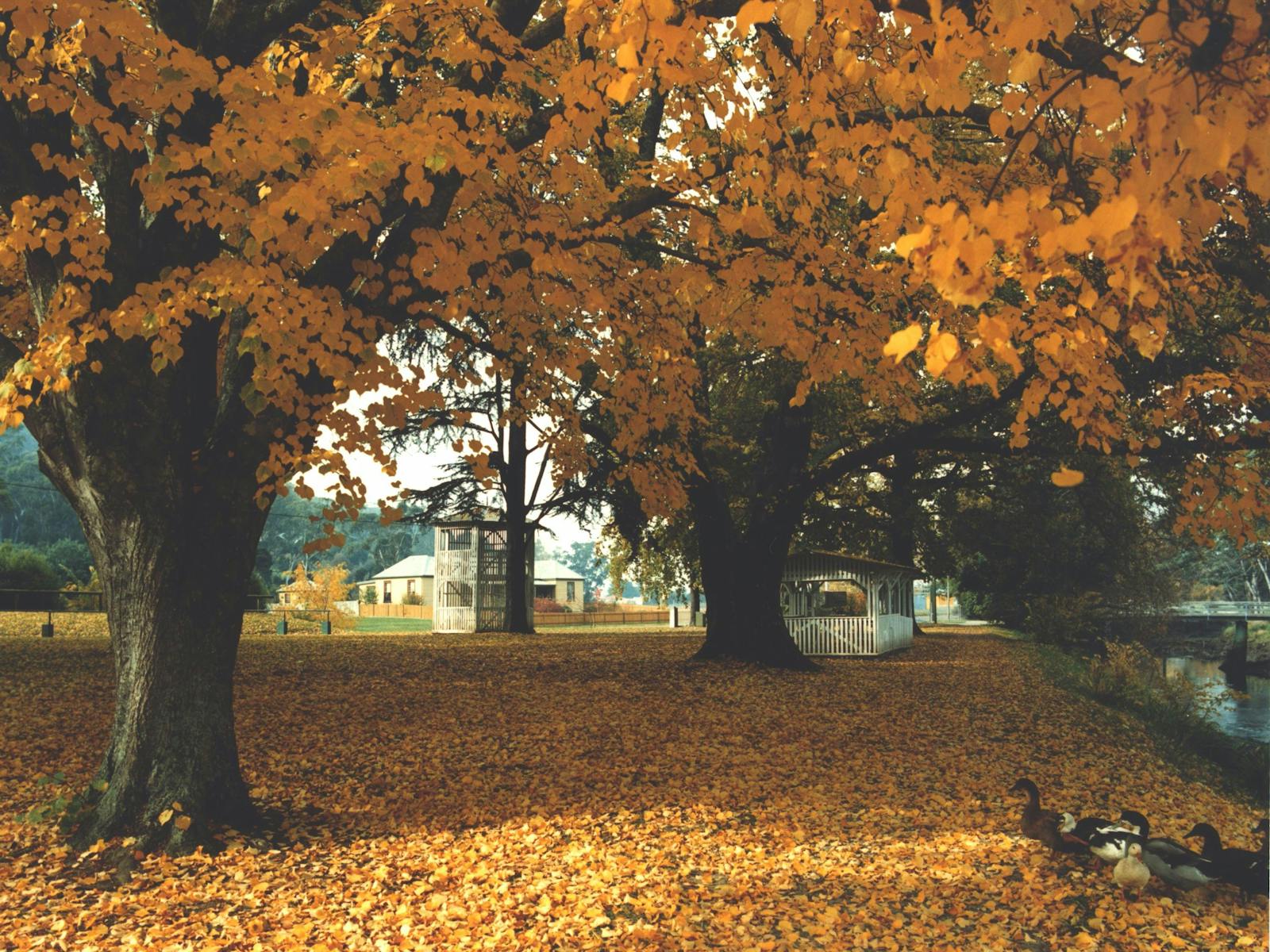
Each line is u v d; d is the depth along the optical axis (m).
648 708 14.31
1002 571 37.34
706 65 5.75
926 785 9.89
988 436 18.70
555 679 17.22
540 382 9.77
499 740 11.91
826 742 12.05
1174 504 22.69
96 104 6.31
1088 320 5.63
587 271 8.40
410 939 5.83
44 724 12.07
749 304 9.25
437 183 7.64
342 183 6.05
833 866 7.20
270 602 45.53
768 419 20.98
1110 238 2.69
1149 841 6.50
